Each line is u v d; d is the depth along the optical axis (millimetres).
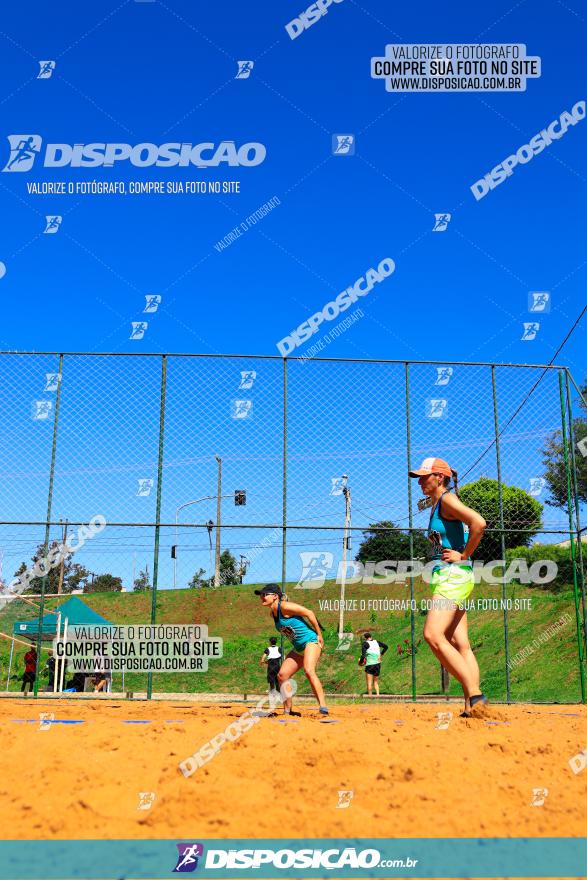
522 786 3658
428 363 11680
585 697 11000
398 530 11148
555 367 11875
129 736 4641
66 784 3551
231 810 3305
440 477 5605
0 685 21641
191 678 22609
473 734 4777
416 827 3193
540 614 20844
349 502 11320
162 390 11141
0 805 3328
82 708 8047
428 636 5367
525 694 16484
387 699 13492
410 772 3715
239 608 27422
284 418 11281
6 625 19844
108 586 16203
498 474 11516
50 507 10531
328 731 4980
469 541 5305
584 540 17844
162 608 26688
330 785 3570
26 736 4609
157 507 10750
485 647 20844
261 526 10938
